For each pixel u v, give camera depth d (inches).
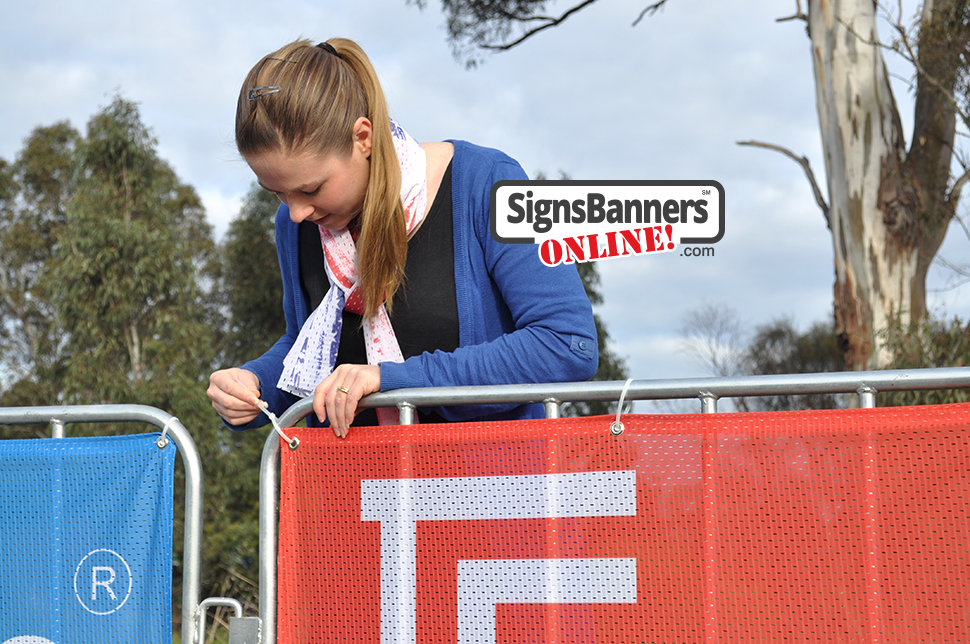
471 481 49.4
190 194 722.8
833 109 294.4
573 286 51.1
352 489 51.2
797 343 830.5
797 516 44.6
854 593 43.4
